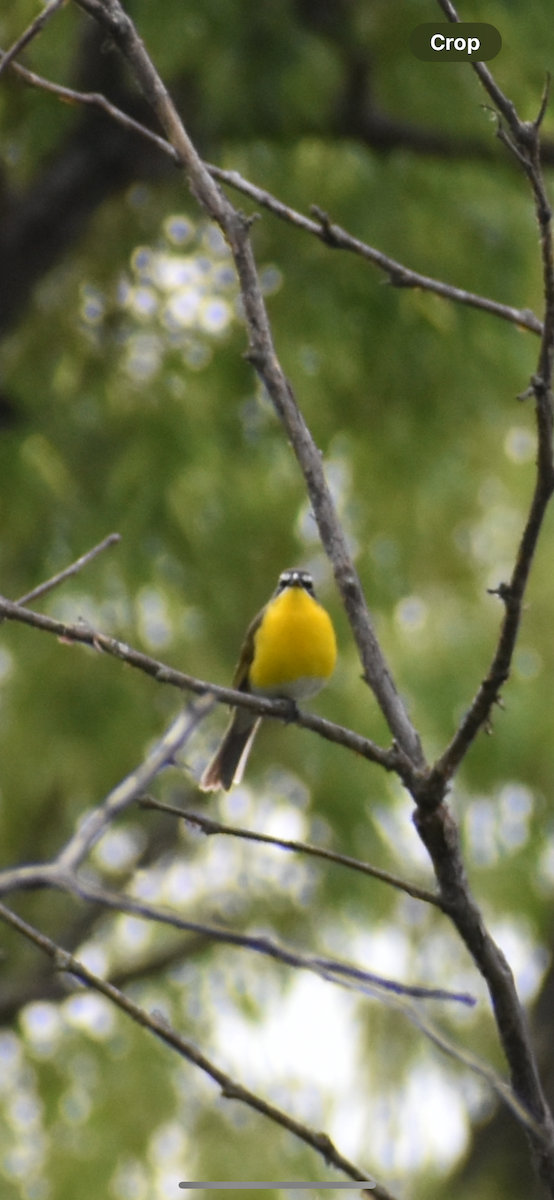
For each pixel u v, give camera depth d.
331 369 13.76
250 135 12.76
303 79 11.82
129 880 13.05
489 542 16.03
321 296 13.48
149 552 12.80
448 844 5.09
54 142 12.45
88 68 12.10
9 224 12.37
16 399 13.05
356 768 13.09
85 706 12.95
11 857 13.87
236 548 13.57
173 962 12.48
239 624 13.63
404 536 14.41
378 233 13.51
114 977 12.44
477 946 5.07
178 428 13.12
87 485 13.26
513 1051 5.07
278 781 13.50
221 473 13.61
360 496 14.54
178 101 12.41
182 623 13.91
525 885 13.78
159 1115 12.71
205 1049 13.11
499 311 6.63
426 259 13.55
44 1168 12.45
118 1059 12.80
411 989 4.24
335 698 13.38
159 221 14.19
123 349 14.16
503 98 4.89
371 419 14.00
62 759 13.08
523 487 15.55
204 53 11.50
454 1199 12.05
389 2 12.34
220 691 5.34
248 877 13.63
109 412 13.70
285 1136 12.75
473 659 14.34
